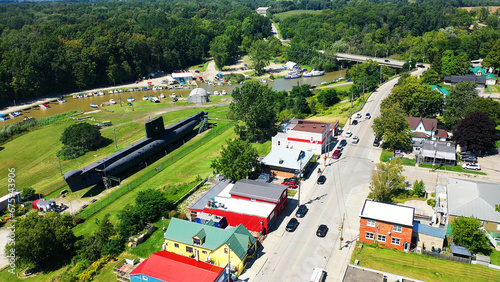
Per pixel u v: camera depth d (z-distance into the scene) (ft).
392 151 366.43
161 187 331.36
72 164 400.88
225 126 487.61
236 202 262.67
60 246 248.93
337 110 520.42
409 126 384.06
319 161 351.46
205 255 218.59
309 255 222.69
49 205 305.32
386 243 228.84
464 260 211.00
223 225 252.62
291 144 374.43
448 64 591.78
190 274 196.65
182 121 465.06
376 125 370.12
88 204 318.04
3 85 654.53
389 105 426.51
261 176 317.83
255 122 408.87
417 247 223.92
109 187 347.15
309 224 253.85
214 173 319.06
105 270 225.15
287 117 504.02
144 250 238.89
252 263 216.95
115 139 444.55
